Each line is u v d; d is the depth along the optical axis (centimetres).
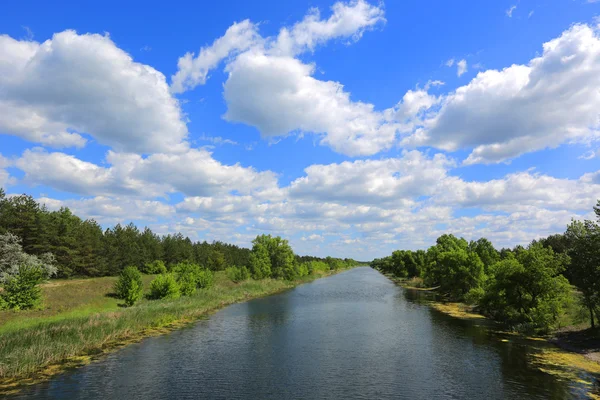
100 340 3419
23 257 5109
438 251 9631
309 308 5950
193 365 2853
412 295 8044
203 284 7362
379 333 3991
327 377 2572
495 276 4656
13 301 3872
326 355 3130
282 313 5409
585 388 2236
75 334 3322
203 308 5528
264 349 3328
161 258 9431
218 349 3334
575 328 3638
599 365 2681
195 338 3762
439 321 4675
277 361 2956
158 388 2361
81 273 7038
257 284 9044
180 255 10131
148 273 8462
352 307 6062
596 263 3192
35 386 2372
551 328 3812
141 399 2180
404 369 2725
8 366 2548
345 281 13312
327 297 7644
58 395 2225
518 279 4075
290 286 10562
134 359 3000
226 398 2206
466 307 5884
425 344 3469
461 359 2939
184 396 2233
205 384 2439
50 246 6212
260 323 4600
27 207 6259
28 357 2692
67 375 2594
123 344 3488
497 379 2448
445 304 6372
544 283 3900
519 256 4222
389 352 3203
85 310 4538
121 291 5288
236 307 6084
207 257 11188
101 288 5569
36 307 4066
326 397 2219
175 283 6128
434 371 2664
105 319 3975
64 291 4934
